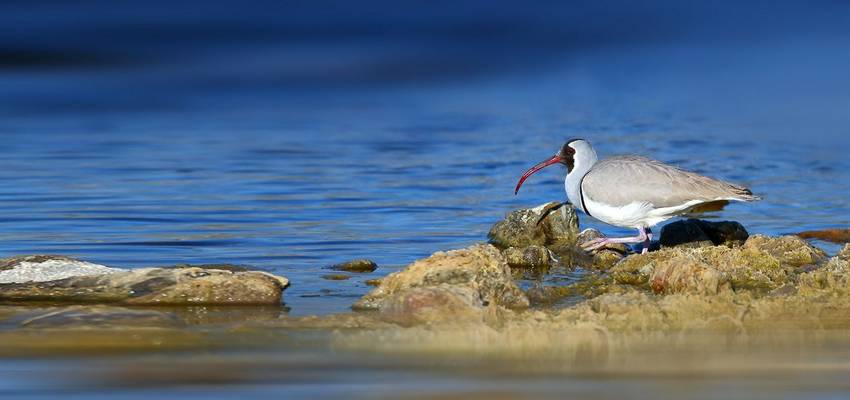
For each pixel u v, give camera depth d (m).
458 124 32.62
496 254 12.84
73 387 9.00
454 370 9.45
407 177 22.70
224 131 32.03
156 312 11.55
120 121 34.88
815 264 14.18
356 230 17.28
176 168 24.19
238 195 20.56
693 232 15.58
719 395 8.69
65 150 27.48
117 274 12.96
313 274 14.15
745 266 13.50
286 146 28.19
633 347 10.19
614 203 14.70
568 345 10.28
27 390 8.91
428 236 16.81
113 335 10.72
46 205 19.41
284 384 9.05
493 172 23.31
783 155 25.53
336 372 9.42
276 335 10.79
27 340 10.51
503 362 9.70
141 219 18.14
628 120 32.59
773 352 9.98
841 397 8.64
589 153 15.57
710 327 10.92
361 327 11.05
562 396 8.66
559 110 35.75
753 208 19.16
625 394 8.71
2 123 34.00
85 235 16.81
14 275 13.04
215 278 12.65
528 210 16.38
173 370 9.50
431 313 11.43
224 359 9.88
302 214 18.61
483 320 11.26
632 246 16.00
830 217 18.34
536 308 12.21
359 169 23.88
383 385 9.01
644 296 12.02
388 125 32.84
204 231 17.14
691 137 28.58
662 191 14.46
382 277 13.95
